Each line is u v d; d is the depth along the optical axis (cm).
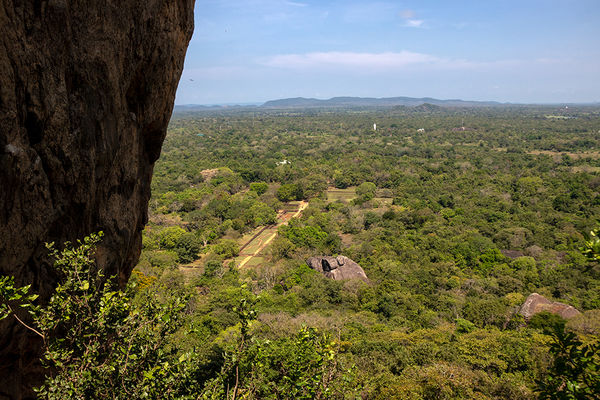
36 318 528
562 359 552
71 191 666
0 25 481
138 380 579
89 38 652
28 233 577
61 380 517
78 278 571
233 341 724
